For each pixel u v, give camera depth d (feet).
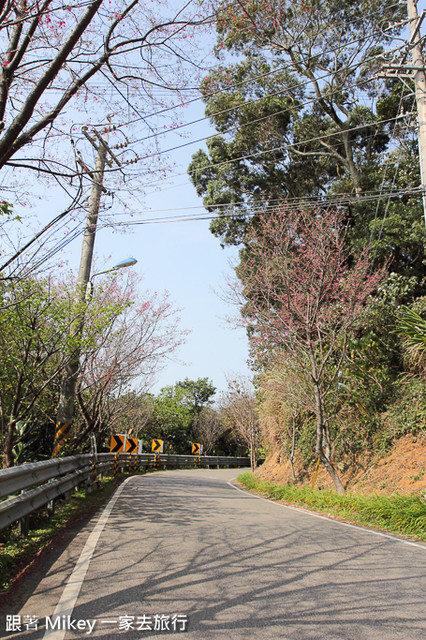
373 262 54.90
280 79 71.56
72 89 24.48
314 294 45.88
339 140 77.97
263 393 66.74
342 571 17.67
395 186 65.41
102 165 32.14
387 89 72.18
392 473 41.34
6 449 31.22
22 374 31.19
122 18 25.07
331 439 50.21
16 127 22.63
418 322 42.34
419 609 13.79
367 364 50.11
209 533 23.97
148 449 151.02
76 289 36.86
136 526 25.14
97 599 14.07
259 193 80.43
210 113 73.67
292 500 43.75
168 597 14.34
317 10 58.90
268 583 15.88
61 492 27.58
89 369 43.32
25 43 23.06
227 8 26.71
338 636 11.80
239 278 51.39
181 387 192.75
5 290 30.37
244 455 182.19
